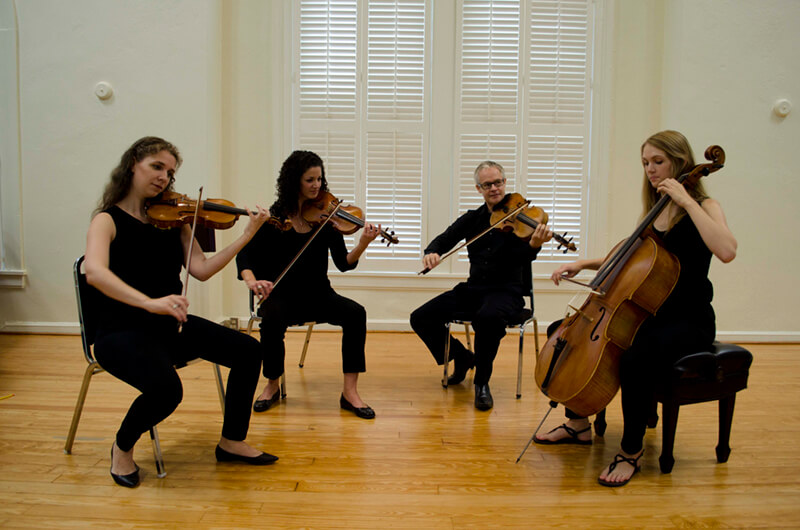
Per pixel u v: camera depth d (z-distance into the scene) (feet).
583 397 5.91
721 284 12.73
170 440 6.92
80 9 11.95
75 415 6.41
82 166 12.18
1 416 7.57
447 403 8.45
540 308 13.25
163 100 12.09
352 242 13.10
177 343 6.08
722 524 5.16
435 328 9.03
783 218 12.61
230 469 6.15
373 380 9.55
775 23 12.27
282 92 12.91
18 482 5.75
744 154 12.49
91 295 6.23
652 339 5.99
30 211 12.27
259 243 8.04
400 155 13.03
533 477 6.07
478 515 5.28
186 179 12.19
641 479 6.05
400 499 5.56
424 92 12.92
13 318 12.50
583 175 13.10
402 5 12.78
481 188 8.98
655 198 6.61
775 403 8.58
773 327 12.82
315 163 7.87
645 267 5.91
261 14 12.85
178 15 11.96
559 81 12.91
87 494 5.54
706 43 12.26
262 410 7.98
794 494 5.75
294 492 5.66
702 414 8.08
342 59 12.89
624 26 12.91
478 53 12.85
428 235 13.14
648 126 13.10
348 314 8.02
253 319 8.43
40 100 12.07
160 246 6.04
